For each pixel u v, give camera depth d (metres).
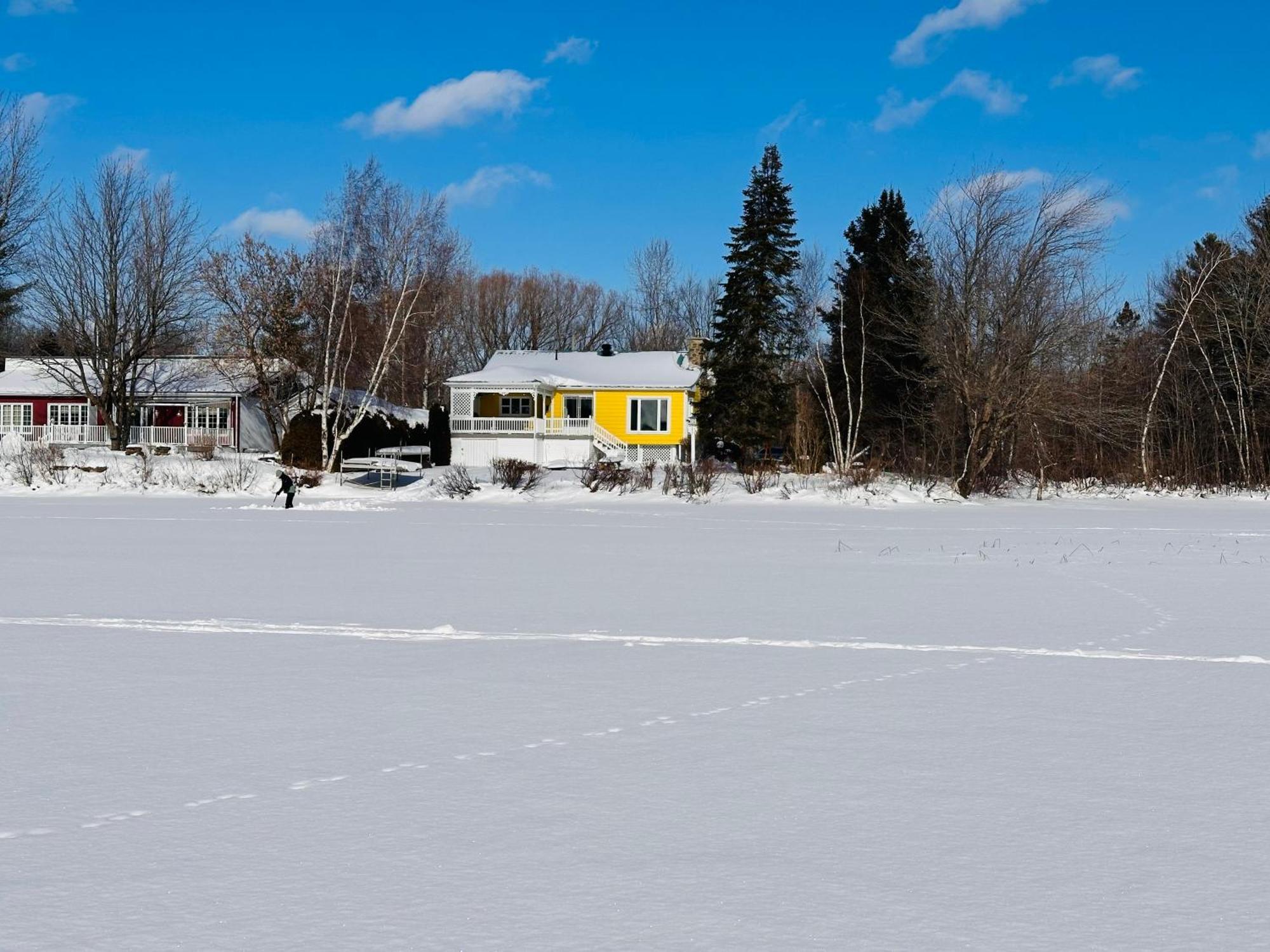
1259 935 4.81
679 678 9.99
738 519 34.59
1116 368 56.25
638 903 5.11
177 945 4.69
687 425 67.81
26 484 46.78
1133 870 5.52
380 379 55.91
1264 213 63.00
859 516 36.56
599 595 15.93
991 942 4.73
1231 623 13.52
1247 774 7.10
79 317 61.81
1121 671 10.41
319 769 7.17
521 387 66.81
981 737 7.98
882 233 65.62
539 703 9.03
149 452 58.47
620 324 108.75
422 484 46.53
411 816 6.25
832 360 66.38
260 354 60.94
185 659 10.85
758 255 62.69
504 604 15.01
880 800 6.56
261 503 40.38
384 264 63.19
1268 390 56.91
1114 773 7.10
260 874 5.43
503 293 105.31
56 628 12.70
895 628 13.01
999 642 12.02
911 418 57.84
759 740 7.88
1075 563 21.09
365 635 12.37
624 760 7.36
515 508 39.03
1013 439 50.38
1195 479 54.84
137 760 7.36
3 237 60.00
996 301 47.16
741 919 4.94
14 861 5.59
